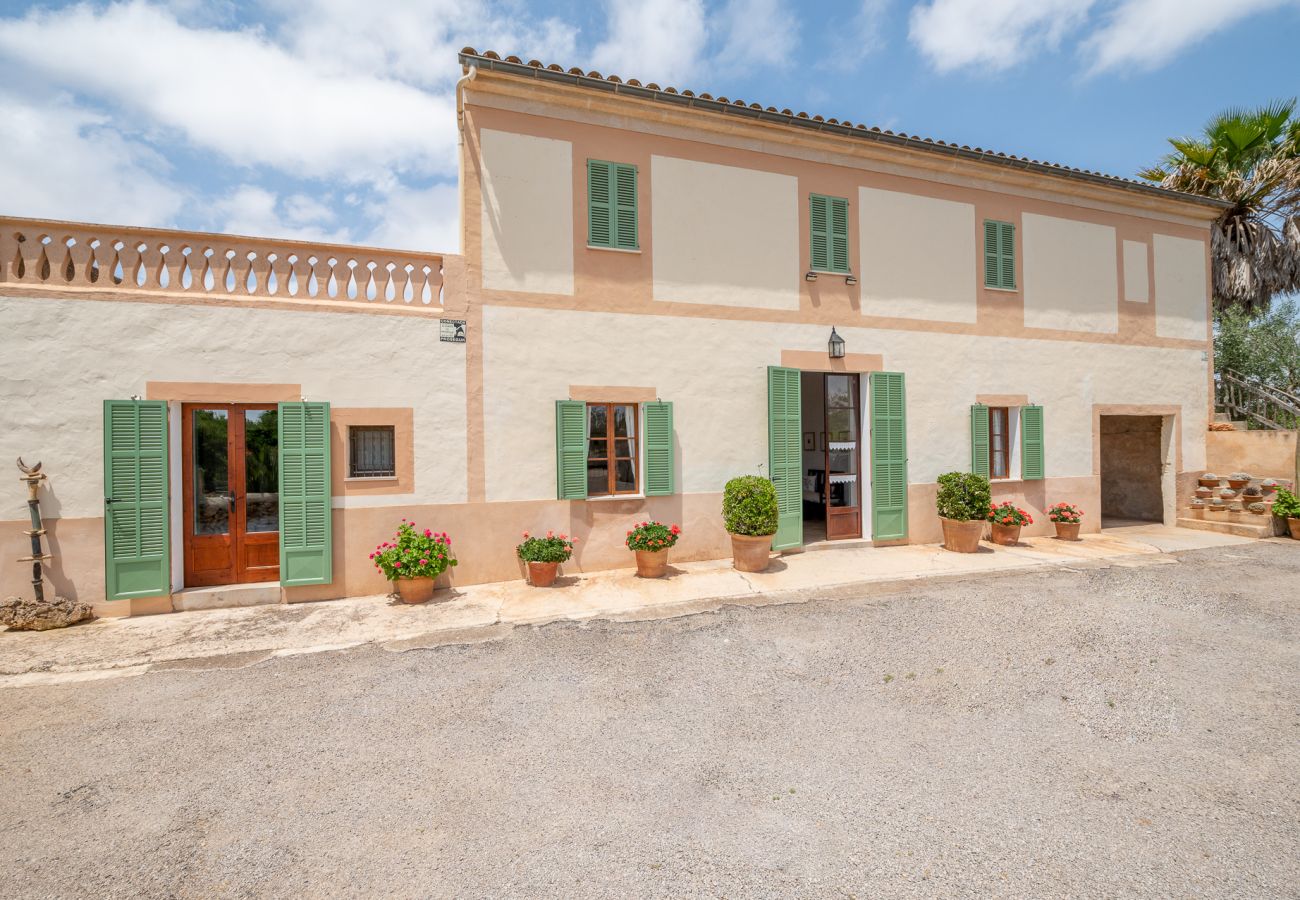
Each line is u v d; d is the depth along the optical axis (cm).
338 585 668
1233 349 1257
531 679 452
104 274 618
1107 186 1016
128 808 298
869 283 902
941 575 745
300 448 644
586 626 571
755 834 268
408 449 691
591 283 761
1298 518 952
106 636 553
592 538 763
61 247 611
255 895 236
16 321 586
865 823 274
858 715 386
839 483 934
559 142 748
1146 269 1094
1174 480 1106
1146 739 350
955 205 955
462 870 248
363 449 689
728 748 346
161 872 250
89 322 603
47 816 292
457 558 707
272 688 442
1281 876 236
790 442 851
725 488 795
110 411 596
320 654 509
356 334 675
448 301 707
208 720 392
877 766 324
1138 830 266
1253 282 1270
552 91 725
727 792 302
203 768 334
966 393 960
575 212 754
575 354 754
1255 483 1042
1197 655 479
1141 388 1084
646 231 784
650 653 502
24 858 261
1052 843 258
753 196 838
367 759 341
